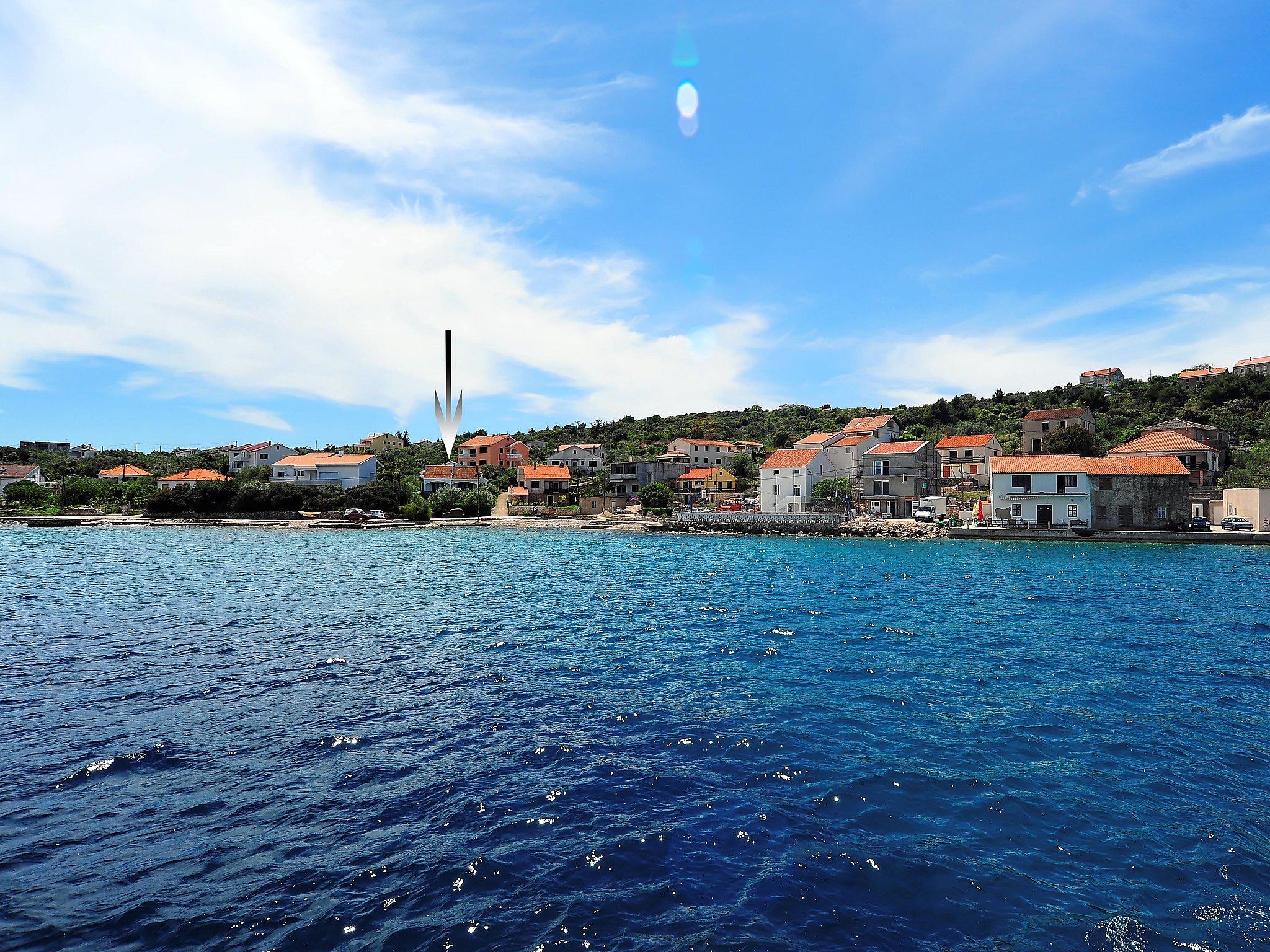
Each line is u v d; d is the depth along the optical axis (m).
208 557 55.91
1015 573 44.25
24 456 142.50
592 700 17.94
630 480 118.94
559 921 8.71
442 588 38.53
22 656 22.48
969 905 9.16
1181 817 11.61
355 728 15.71
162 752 14.23
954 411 148.00
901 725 16.12
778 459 92.19
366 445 183.62
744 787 12.75
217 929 8.51
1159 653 23.06
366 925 8.61
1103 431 111.12
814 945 8.30
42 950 8.04
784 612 30.69
